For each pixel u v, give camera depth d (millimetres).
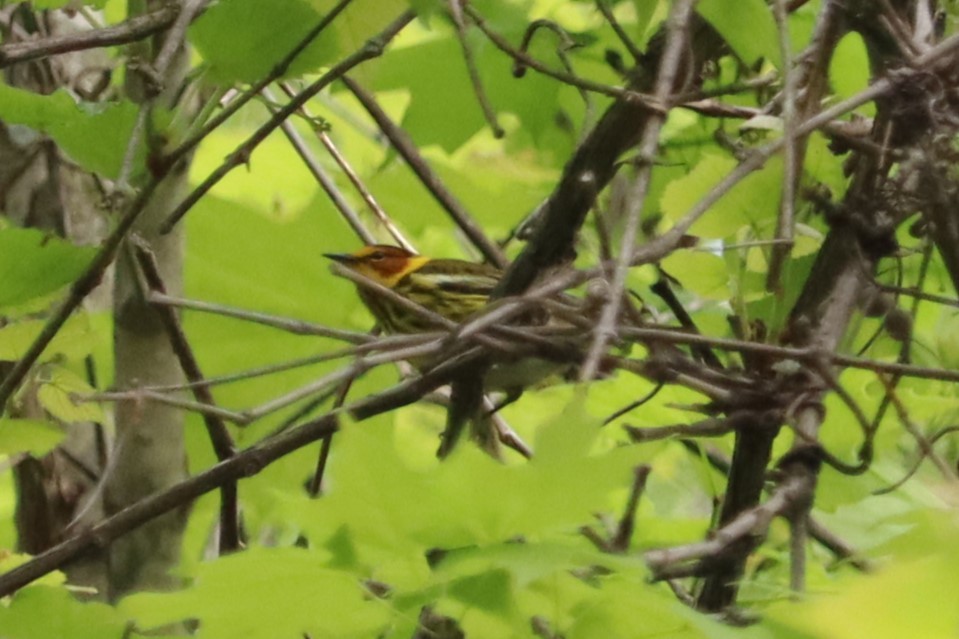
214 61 5293
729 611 3887
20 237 5105
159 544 7215
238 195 11828
